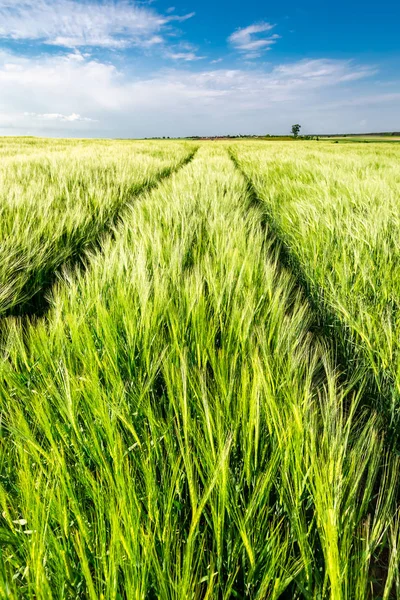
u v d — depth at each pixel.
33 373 1.26
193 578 0.82
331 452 0.89
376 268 2.23
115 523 0.72
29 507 0.77
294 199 4.56
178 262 2.20
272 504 1.01
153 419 1.03
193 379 1.22
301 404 1.10
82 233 3.23
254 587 0.82
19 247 2.53
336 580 0.69
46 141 32.59
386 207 3.16
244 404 1.06
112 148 16.64
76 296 1.77
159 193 4.72
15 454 0.99
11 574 0.68
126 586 0.69
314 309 2.43
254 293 1.80
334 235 2.87
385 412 1.45
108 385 1.17
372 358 1.50
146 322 1.47
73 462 0.99
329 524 0.75
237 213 3.43
